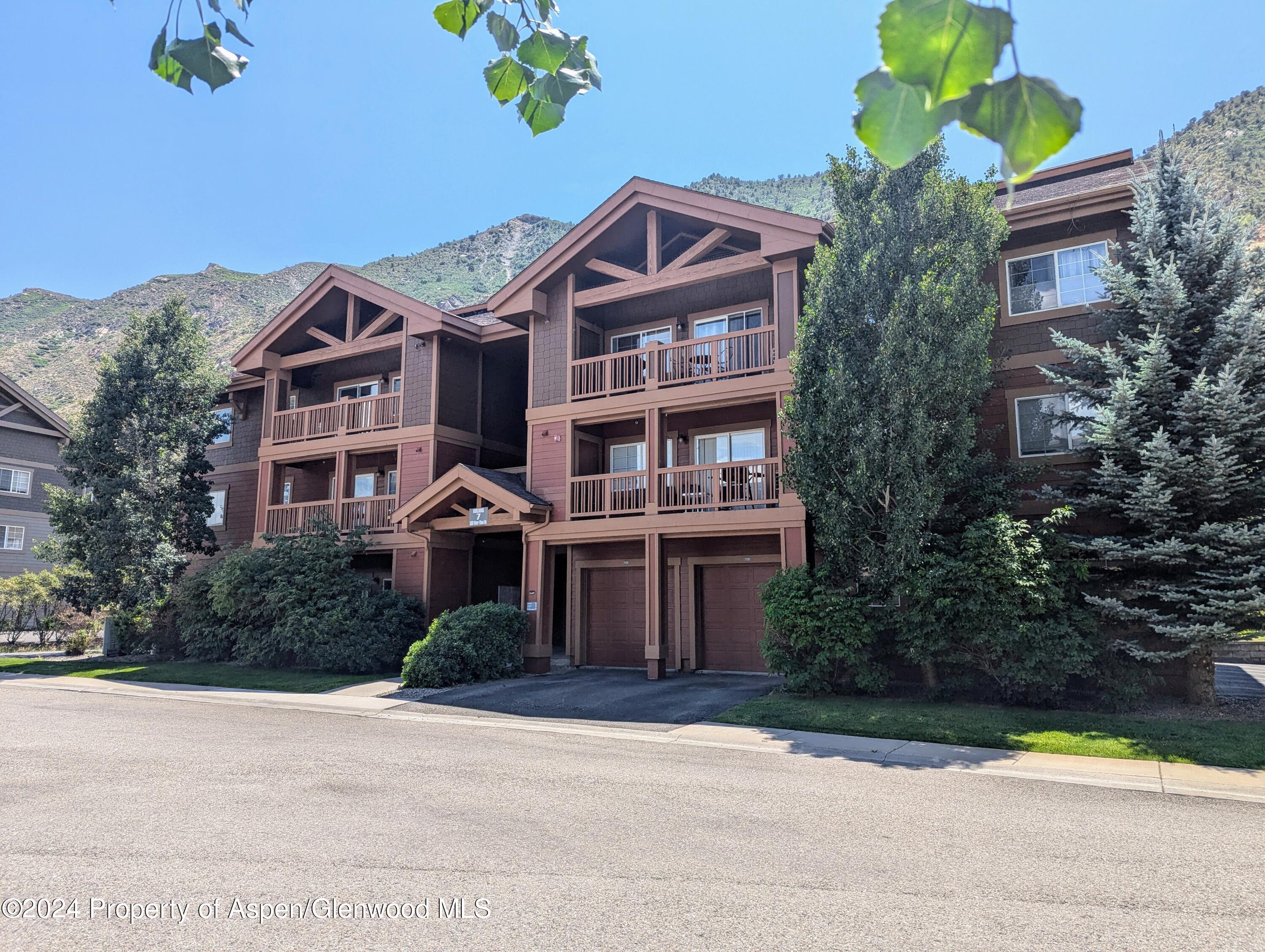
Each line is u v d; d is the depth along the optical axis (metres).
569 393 16.92
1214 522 10.70
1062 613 10.91
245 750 9.10
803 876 5.02
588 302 16.98
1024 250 14.13
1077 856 5.45
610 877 5.00
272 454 21.06
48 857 5.36
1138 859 5.41
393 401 19.86
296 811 6.50
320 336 21.30
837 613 11.70
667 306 17.45
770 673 14.16
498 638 15.28
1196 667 11.11
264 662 17.52
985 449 13.64
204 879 4.95
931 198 12.16
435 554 18.30
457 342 19.67
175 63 1.72
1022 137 0.92
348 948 3.99
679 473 15.47
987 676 11.75
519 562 21.38
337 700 13.19
